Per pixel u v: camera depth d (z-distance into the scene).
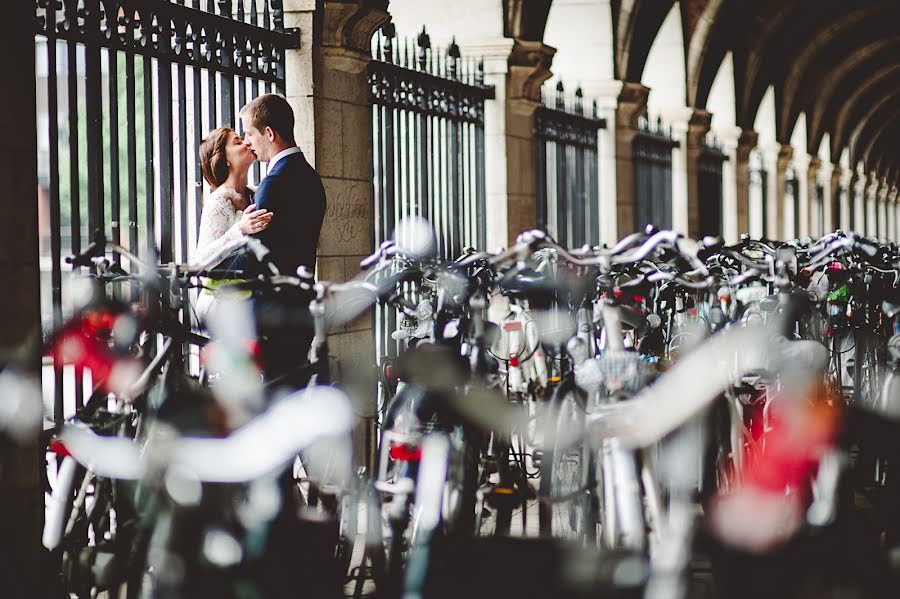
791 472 5.16
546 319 8.53
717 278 6.34
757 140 22.61
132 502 4.61
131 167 6.36
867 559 5.24
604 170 14.97
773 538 5.22
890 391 7.29
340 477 5.42
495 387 5.82
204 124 8.55
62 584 4.95
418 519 5.01
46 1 5.67
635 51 15.24
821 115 30.44
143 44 6.50
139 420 4.76
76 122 5.80
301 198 6.62
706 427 5.91
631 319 6.52
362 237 8.80
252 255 6.25
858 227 39.38
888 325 9.15
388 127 9.30
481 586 5.39
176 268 5.08
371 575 5.59
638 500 4.90
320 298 5.20
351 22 8.32
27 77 5.40
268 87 7.98
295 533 4.95
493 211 11.41
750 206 25.70
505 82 11.41
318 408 4.76
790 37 24.53
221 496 4.56
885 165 45.47
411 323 6.31
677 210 18.36
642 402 5.03
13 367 5.19
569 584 5.43
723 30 18.91
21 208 5.37
